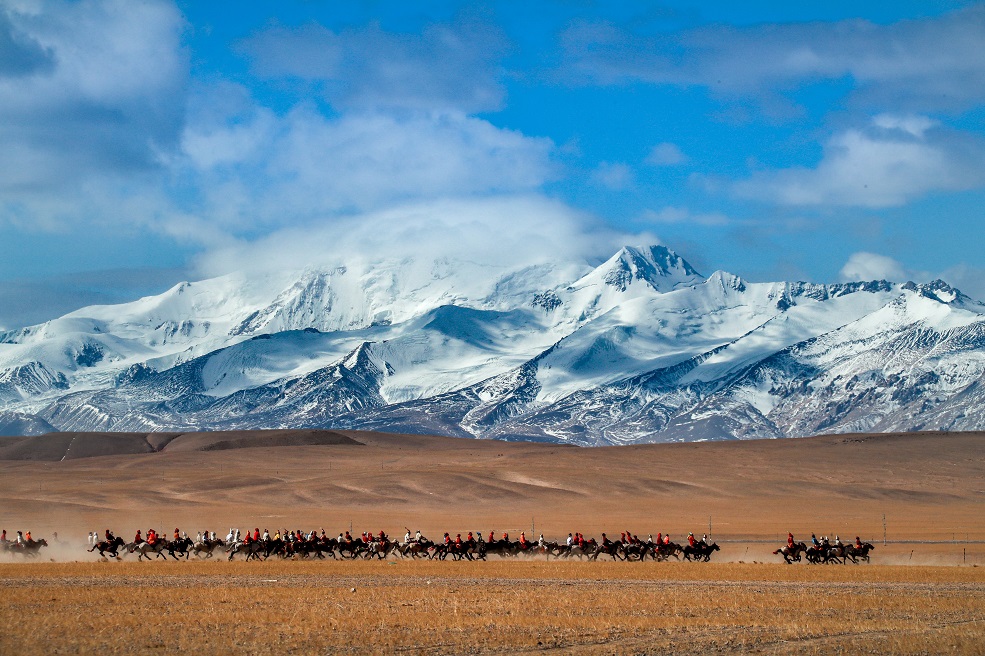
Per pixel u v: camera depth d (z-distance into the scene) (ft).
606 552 425.69
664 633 208.33
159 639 194.59
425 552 429.38
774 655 188.14
